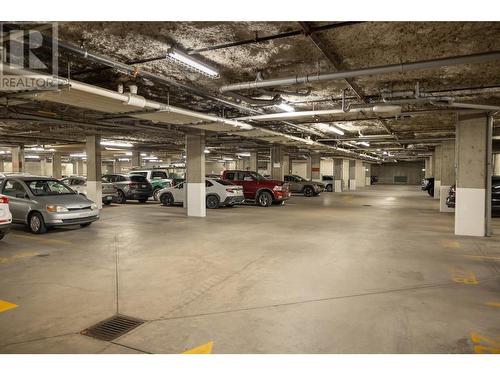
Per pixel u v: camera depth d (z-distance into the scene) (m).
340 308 3.85
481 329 3.33
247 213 12.88
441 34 4.41
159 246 7.02
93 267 5.47
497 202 11.48
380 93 7.45
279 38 4.49
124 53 5.13
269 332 3.28
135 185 16.91
